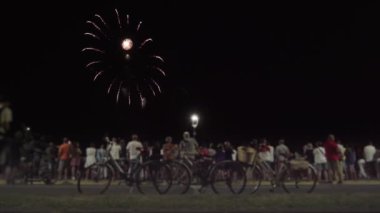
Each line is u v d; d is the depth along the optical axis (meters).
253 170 13.95
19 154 11.13
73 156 21.27
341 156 19.67
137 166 13.72
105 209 10.23
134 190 13.82
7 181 15.88
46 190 14.91
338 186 17.19
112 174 13.78
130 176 13.65
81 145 25.09
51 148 20.14
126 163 13.91
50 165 19.50
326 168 20.94
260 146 18.52
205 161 13.95
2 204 10.86
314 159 21.20
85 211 10.03
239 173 13.70
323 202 11.05
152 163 13.65
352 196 12.16
